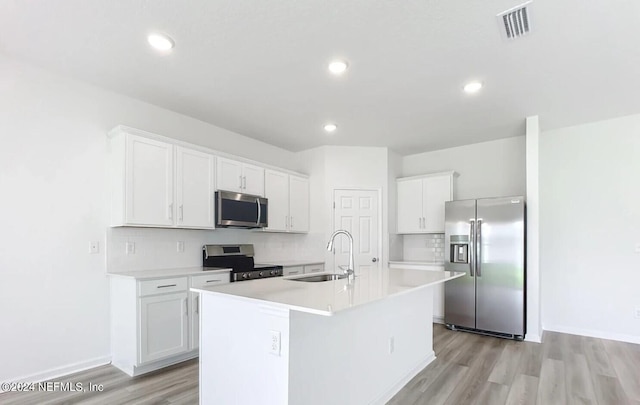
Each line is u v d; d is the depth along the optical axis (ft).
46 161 9.41
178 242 12.39
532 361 10.78
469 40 7.93
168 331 10.11
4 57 8.73
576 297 13.83
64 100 9.79
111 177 10.59
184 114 12.80
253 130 14.73
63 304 9.55
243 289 7.18
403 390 8.92
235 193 13.00
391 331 8.98
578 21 7.17
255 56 8.70
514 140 15.93
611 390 8.74
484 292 13.88
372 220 17.25
